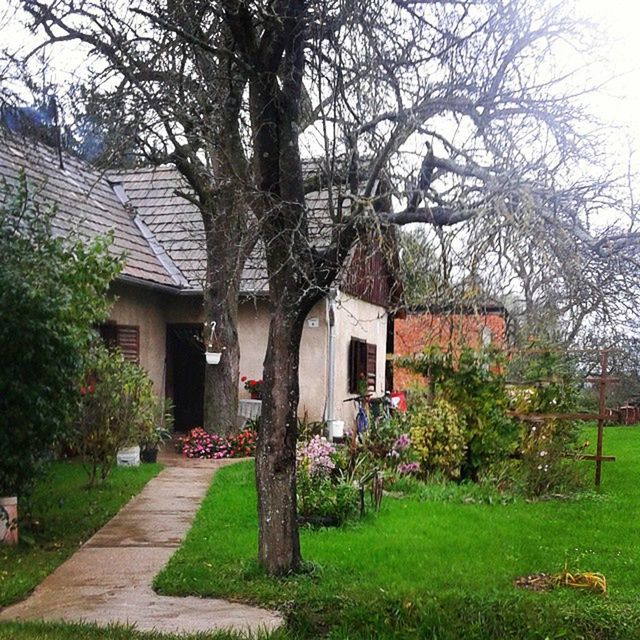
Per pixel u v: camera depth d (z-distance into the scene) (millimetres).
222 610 5992
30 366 8039
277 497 6695
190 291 15594
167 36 7480
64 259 8984
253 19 6527
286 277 6566
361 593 6070
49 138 9641
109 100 8336
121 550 7703
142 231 16797
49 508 9352
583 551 7762
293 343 6676
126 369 11273
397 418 12680
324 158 6504
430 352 12078
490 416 12141
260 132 6547
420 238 5672
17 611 6039
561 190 5242
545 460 11586
